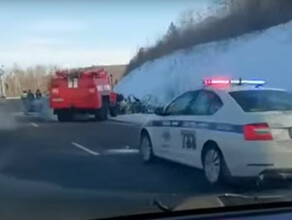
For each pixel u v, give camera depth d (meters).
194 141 5.20
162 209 3.98
